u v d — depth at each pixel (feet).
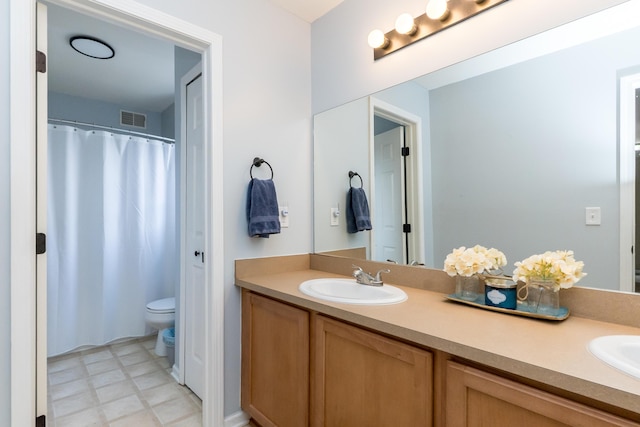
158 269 10.52
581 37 3.88
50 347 8.51
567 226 4.00
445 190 5.10
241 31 5.90
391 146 5.74
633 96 3.60
